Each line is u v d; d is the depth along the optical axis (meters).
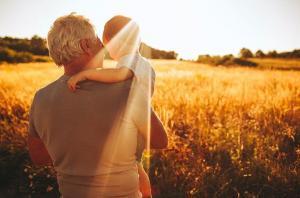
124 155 1.67
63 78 1.74
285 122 5.97
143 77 1.73
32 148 1.92
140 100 1.66
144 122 1.66
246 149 4.89
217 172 4.38
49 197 4.58
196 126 5.69
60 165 1.76
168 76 12.35
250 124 5.80
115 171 1.67
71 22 1.68
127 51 1.91
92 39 1.72
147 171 4.44
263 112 6.46
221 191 4.09
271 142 5.22
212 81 11.27
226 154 4.83
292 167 4.53
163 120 5.21
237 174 4.38
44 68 19.70
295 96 7.43
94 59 1.74
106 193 1.69
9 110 7.24
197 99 6.98
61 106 1.68
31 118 1.82
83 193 1.70
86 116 1.64
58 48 1.68
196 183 4.21
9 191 4.72
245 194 4.04
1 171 5.03
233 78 12.45
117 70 1.67
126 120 1.64
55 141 1.73
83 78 1.65
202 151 4.94
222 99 7.08
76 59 1.70
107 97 1.64
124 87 1.66
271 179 4.24
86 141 1.66
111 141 1.65
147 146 1.71
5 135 5.93
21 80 12.02
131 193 1.72
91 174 1.68
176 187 4.25
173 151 4.68
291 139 5.52
